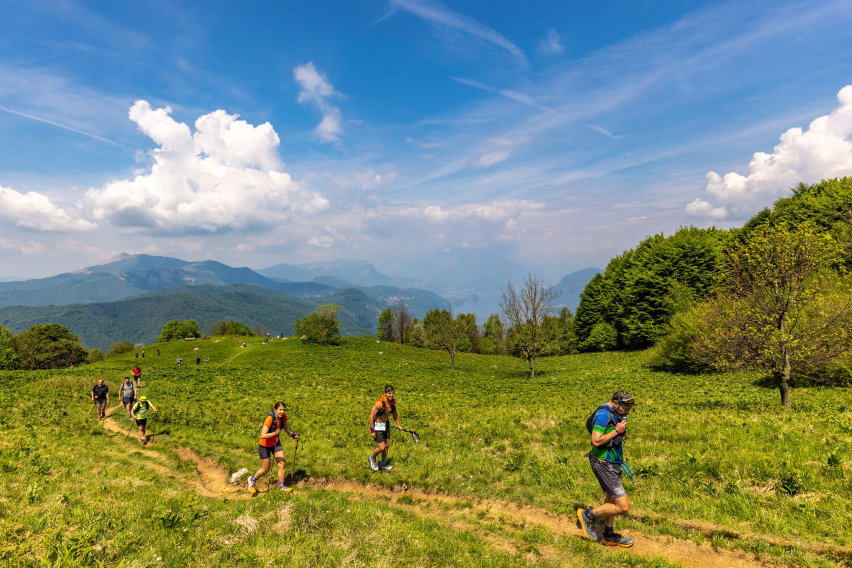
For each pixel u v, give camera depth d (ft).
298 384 115.14
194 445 45.88
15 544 18.65
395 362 215.72
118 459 41.09
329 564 18.25
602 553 20.03
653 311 189.57
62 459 37.88
